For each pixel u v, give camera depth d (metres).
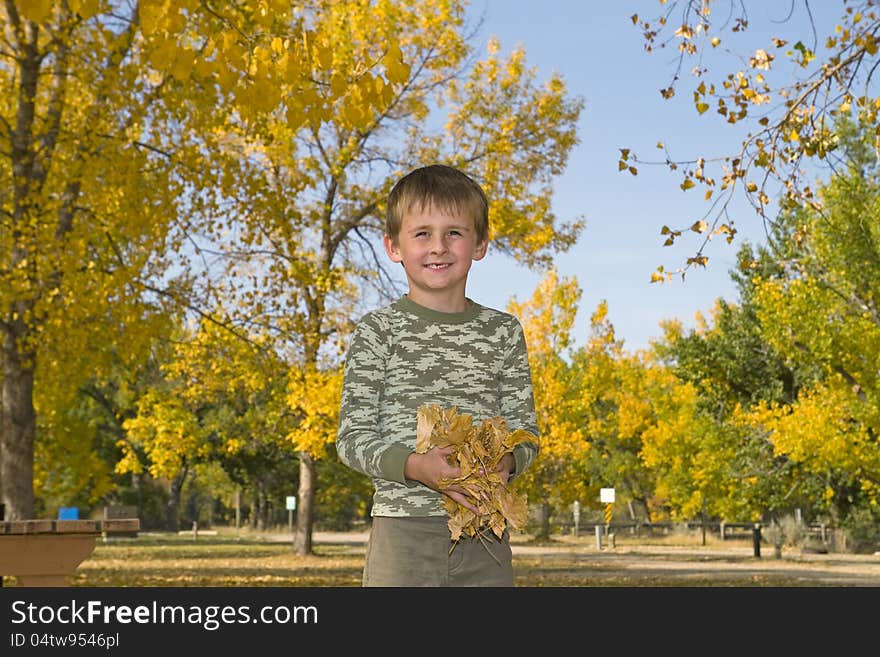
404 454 2.27
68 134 14.70
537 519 41.22
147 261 16.67
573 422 32.84
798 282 21.25
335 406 21.92
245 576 18.36
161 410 26.41
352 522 61.19
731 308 34.12
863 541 31.75
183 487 70.44
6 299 13.95
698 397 36.84
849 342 21.12
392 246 2.55
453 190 2.44
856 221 19.17
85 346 15.25
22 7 4.42
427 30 23.22
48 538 4.25
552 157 23.52
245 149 21.48
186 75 5.28
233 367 19.55
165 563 22.84
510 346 2.53
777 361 31.88
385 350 2.45
